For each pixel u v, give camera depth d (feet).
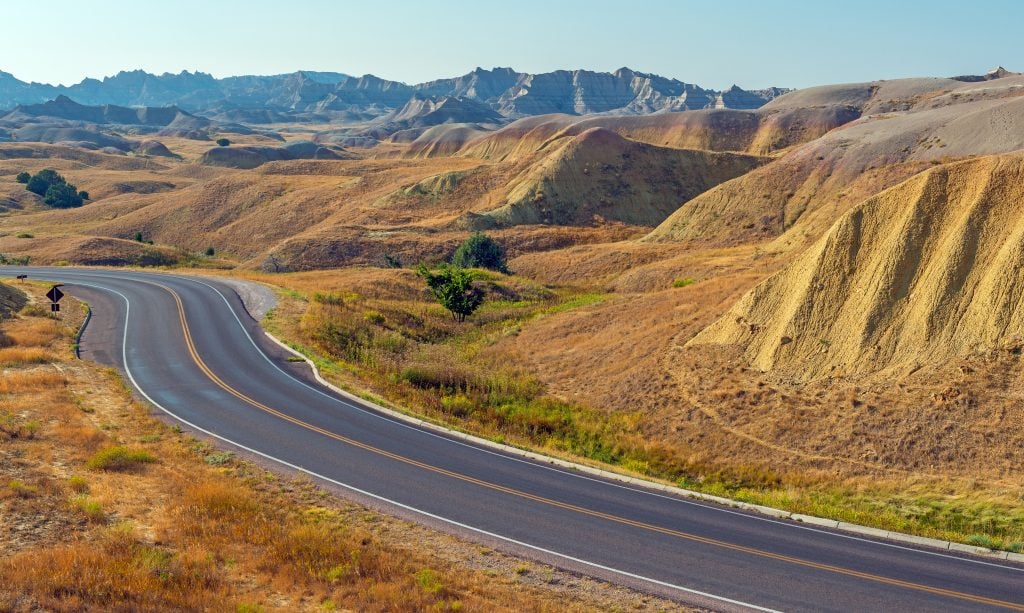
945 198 100.37
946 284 91.04
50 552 38.91
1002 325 84.64
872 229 104.99
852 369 92.32
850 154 297.94
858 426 82.23
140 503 50.67
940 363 85.81
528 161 421.18
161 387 90.33
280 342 117.70
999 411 76.33
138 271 207.10
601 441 90.02
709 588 45.96
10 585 34.40
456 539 52.03
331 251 291.99
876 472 74.90
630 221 369.09
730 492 71.72
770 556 50.85
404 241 304.09
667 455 84.99
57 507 46.57
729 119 583.58
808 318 101.96
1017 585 46.73
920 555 51.49
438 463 68.69
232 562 43.37
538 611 40.91
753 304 112.57
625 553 50.85
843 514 61.82
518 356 134.72
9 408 69.87
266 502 55.31
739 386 98.07
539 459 72.18
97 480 53.47
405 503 58.44
